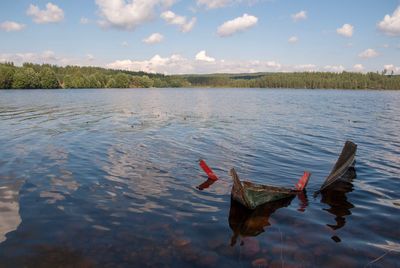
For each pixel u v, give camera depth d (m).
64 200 11.52
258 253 8.22
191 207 11.04
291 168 16.02
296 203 11.59
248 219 10.20
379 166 16.50
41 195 11.96
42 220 9.96
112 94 101.25
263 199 11.37
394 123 33.12
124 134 24.78
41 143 20.88
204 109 49.34
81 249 8.35
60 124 29.92
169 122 32.53
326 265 7.75
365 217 10.48
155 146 20.36
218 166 16.05
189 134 25.14
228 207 11.10
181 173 14.71
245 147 20.52
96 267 7.62
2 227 9.49
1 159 16.72
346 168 14.87
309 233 9.33
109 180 13.66
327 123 32.94
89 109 46.66
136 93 116.00
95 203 11.27
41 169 15.09
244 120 35.00
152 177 14.12
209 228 9.55
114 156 17.66
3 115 36.81
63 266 7.66
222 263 7.78
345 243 8.78
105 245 8.54
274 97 94.44
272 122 33.41
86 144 20.73
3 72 123.56
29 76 129.38
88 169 15.17
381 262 7.92
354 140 23.47
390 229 9.63
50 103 56.81
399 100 79.19
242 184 11.29
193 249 8.38
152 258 7.96
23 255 8.09
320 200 11.91
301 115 41.06
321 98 89.19
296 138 24.00
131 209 10.81
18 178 13.79
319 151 19.69
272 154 18.70
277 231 9.44
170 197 11.90
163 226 9.62
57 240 8.78
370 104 63.53
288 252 8.28
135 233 9.19
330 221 10.16
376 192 12.79
